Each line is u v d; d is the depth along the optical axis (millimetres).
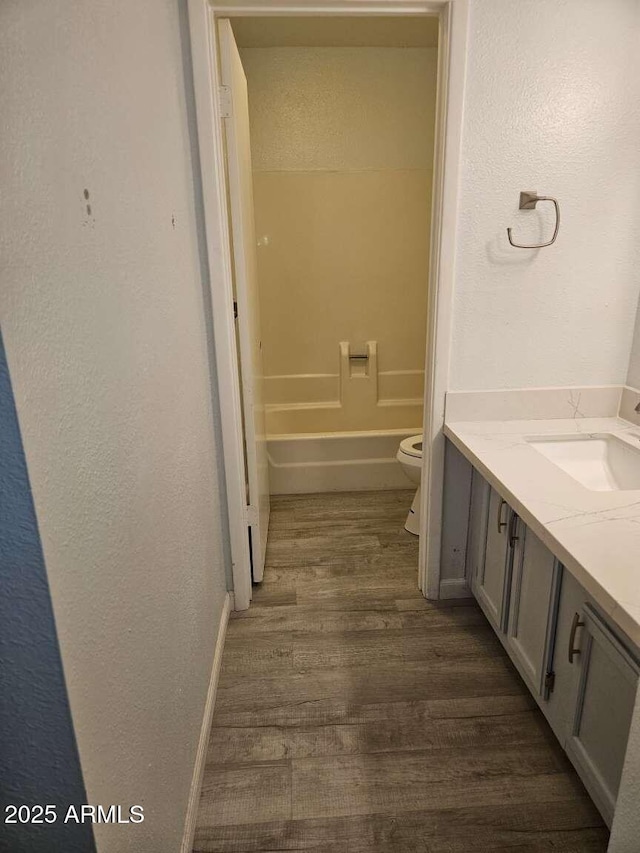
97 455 819
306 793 1577
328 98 3393
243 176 2232
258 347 2660
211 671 1879
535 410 2182
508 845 1427
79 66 783
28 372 611
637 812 1225
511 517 1845
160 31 1407
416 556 2789
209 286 2008
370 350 3799
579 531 1323
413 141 3492
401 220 3611
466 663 2061
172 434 1364
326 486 3533
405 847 1430
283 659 2098
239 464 2244
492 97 1875
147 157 1189
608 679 1318
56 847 770
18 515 617
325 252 3641
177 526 1392
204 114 1843
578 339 2129
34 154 632
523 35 1827
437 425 2191
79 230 766
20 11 604
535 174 1952
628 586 1107
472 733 1759
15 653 671
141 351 1082
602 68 1873
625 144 1944
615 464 1956
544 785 1583
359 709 1860
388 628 2260
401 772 1632
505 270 2043
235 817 1517
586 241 2027
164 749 1203
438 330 2090
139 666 1020
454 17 1792
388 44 3268
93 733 785
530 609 1738
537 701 1715
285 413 3857
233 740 1751
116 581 897
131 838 950
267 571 2676
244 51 3291
